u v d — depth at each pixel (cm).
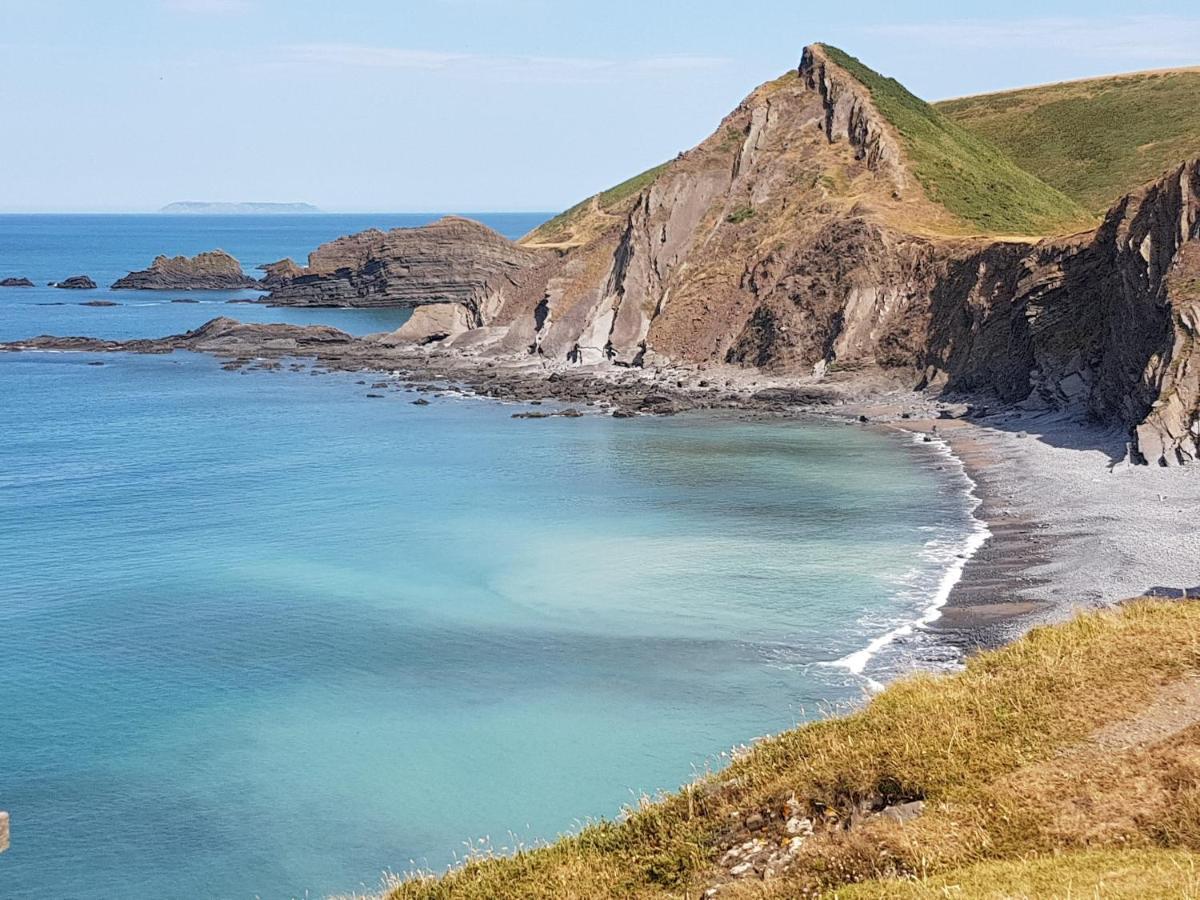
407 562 5716
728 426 9600
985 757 1866
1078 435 7894
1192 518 5497
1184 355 7006
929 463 7750
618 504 6806
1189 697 1912
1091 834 1636
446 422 10106
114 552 6038
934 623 4462
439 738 3747
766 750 2078
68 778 3547
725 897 1680
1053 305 9288
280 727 3875
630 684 4081
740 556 5588
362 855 3078
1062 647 2211
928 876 1588
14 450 9019
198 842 3173
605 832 1992
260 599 5200
